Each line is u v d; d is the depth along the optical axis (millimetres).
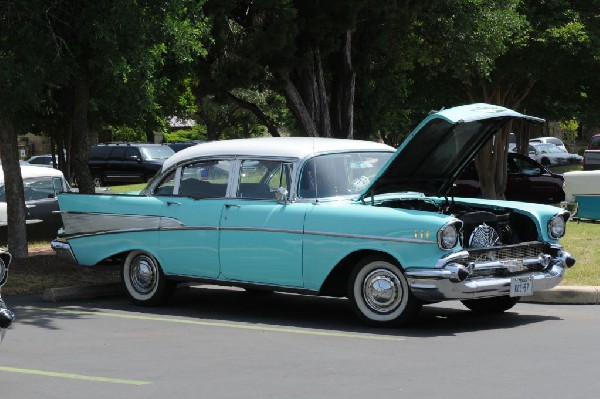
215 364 9984
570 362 9688
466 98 36625
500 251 12352
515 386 8617
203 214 13703
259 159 13453
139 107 17078
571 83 35312
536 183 33781
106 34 15461
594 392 8336
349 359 10133
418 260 11742
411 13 23062
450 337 11461
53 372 9688
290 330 12227
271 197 13219
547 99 39938
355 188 13305
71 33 16406
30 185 23141
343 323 12773
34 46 15789
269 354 10523
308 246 12617
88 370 9773
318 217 12547
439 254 11664
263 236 13047
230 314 13773
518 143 44719
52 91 19141
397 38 24484
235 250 13367
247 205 13305
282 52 20625
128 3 15789
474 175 33656
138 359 10344
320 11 20797
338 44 22109
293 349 10812
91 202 14992
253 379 9180
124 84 16250
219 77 20281
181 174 14289
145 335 11969
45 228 23266
